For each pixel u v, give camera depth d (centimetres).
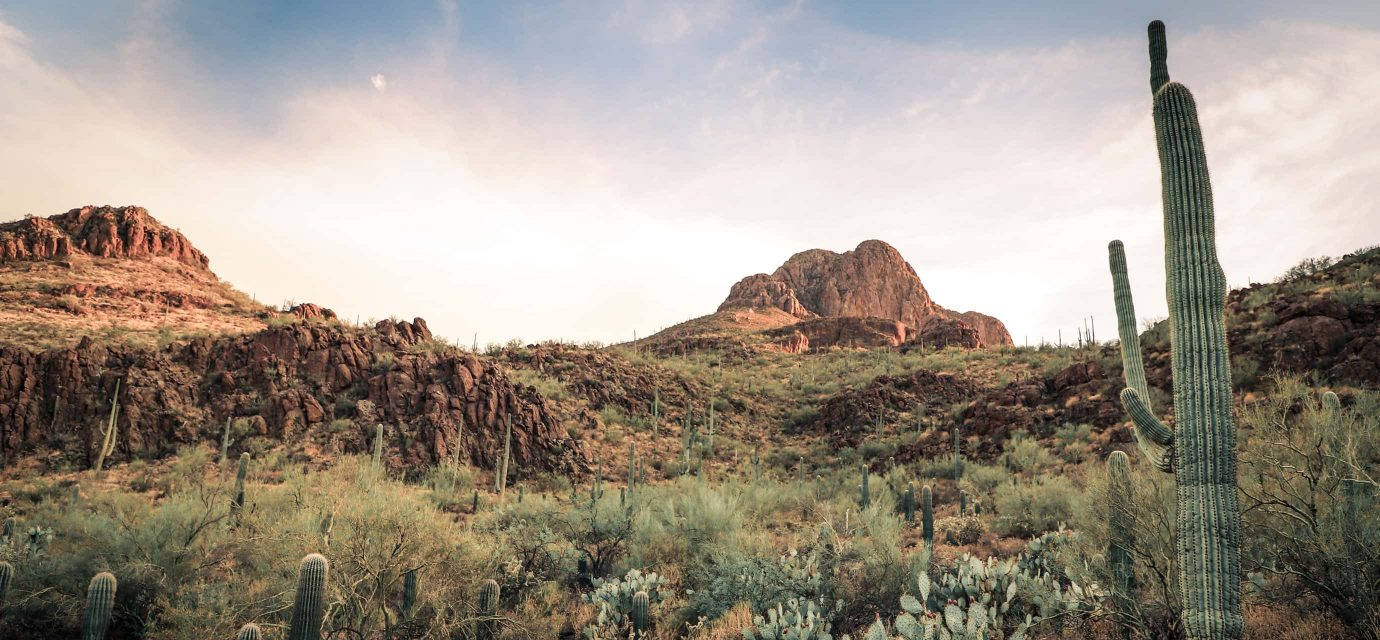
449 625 1016
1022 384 4012
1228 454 504
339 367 4031
